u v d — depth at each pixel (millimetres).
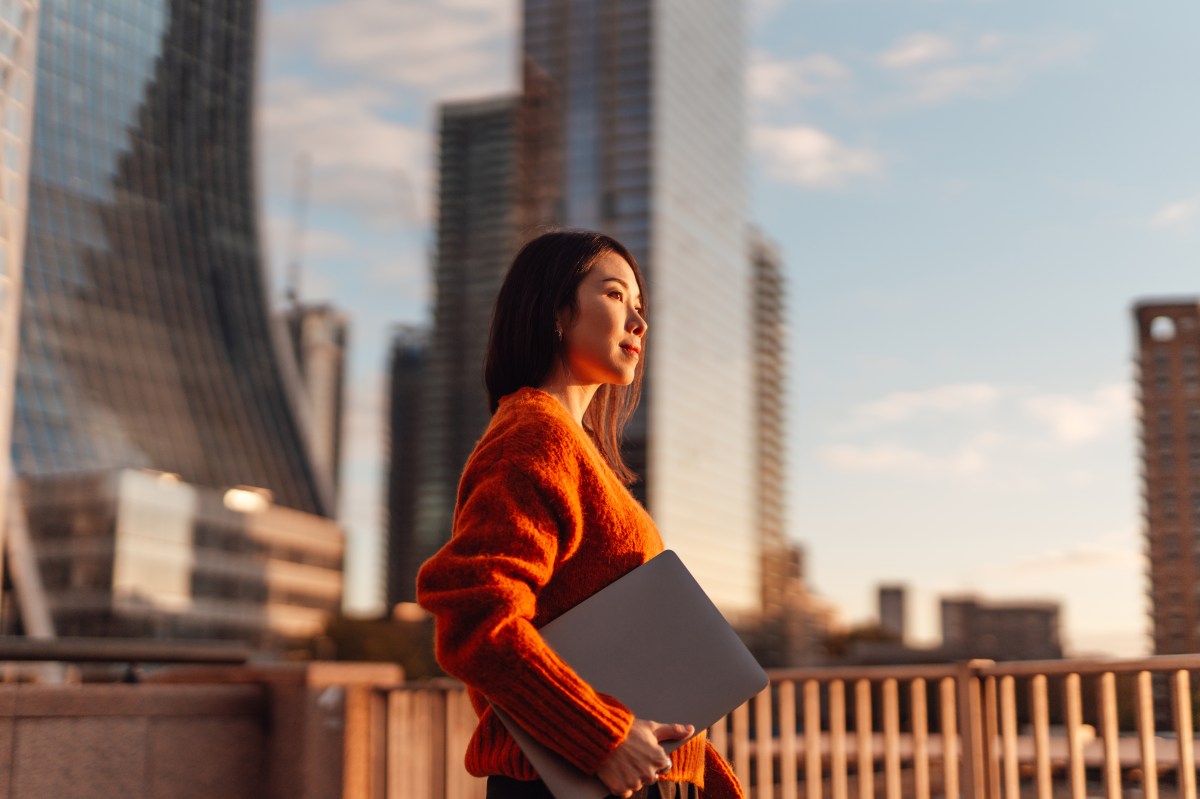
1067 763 3971
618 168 134000
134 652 5074
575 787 1700
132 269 107875
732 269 150875
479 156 179750
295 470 116125
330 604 113062
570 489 1845
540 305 2074
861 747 4449
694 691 1805
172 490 95500
